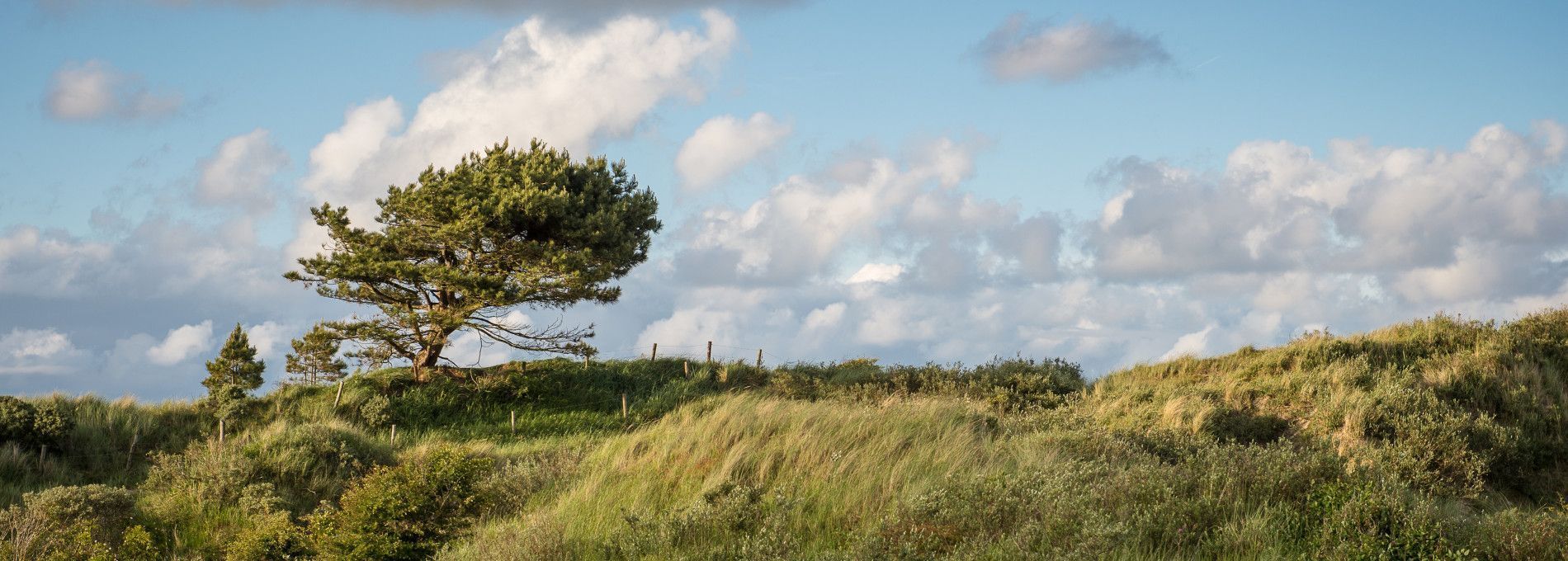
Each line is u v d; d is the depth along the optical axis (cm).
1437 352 1806
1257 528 655
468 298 2911
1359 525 655
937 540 692
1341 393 1554
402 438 2383
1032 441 1147
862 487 900
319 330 2828
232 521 1372
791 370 3084
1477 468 1238
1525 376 1582
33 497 1356
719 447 1145
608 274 3066
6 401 2069
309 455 1698
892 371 2666
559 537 859
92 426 2139
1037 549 646
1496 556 614
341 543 1009
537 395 2811
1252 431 1542
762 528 779
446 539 1039
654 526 842
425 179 2939
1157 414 1667
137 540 1170
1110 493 754
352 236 2878
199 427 2353
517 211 2911
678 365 3206
